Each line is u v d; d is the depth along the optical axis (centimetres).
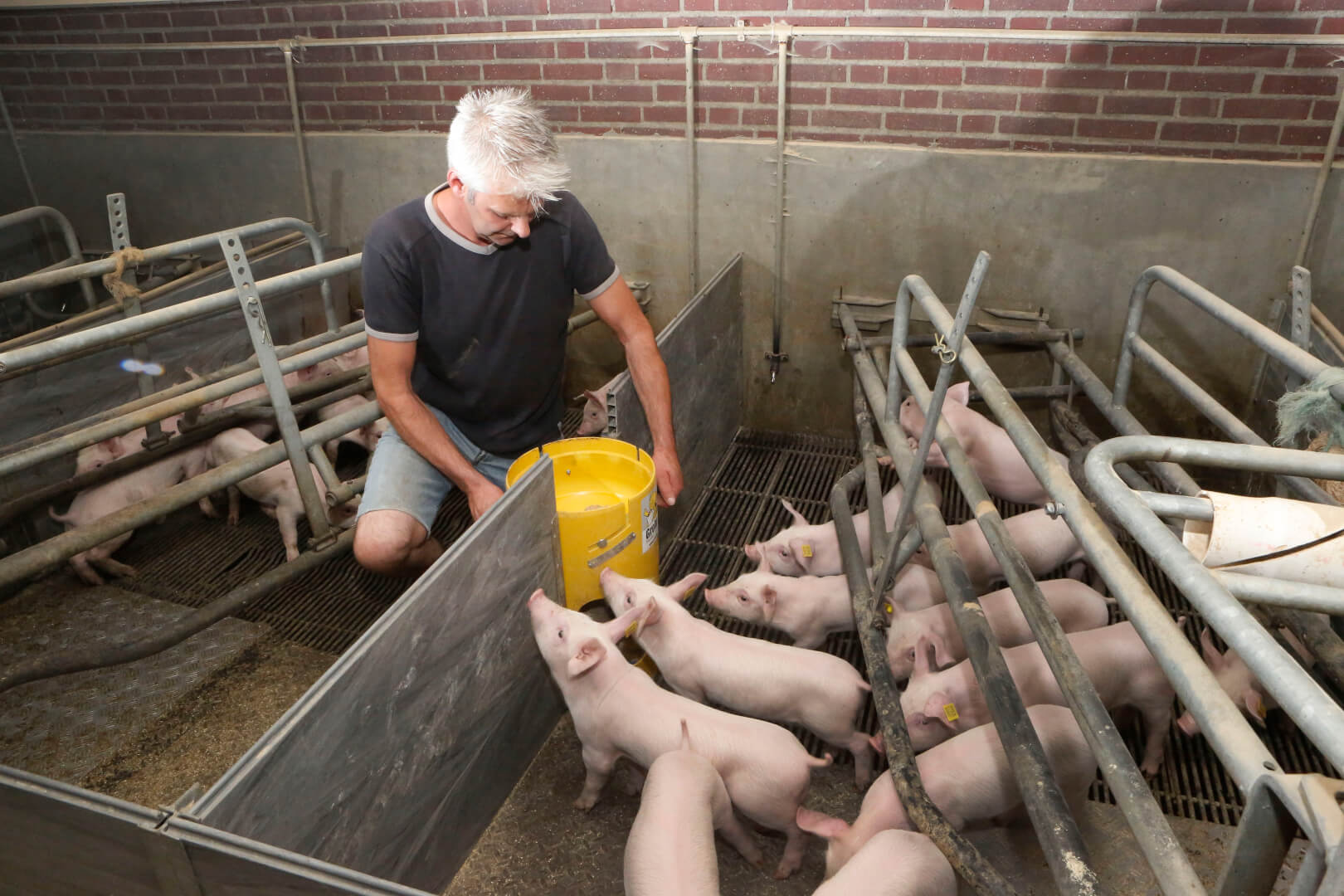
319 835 140
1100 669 193
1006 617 219
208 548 301
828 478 332
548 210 218
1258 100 275
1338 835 74
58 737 229
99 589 281
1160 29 275
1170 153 288
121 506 281
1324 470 119
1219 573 109
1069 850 128
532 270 218
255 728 231
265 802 125
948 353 166
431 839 174
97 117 407
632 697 187
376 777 152
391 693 152
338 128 373
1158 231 296
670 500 237
